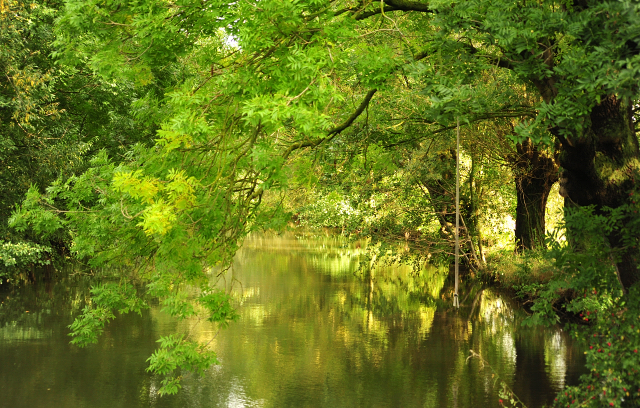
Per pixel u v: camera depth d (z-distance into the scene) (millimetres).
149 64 8297
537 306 7809
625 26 5672
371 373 11953
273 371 12117
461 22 7320
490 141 25484
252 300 22328
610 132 7414
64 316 18875
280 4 6508
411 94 15227
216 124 8039
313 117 5957
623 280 7527
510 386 10906
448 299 22703
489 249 29828
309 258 42344
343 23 7922
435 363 12750
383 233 27984
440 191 28281
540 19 6504
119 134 25641
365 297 23172
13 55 20375
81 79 25266
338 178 23422
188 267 7777
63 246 28531
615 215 7102
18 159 22547
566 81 6629
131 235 8273
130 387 10922
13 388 10820
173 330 16484
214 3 7535
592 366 7199
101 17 7785
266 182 7008
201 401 10055
